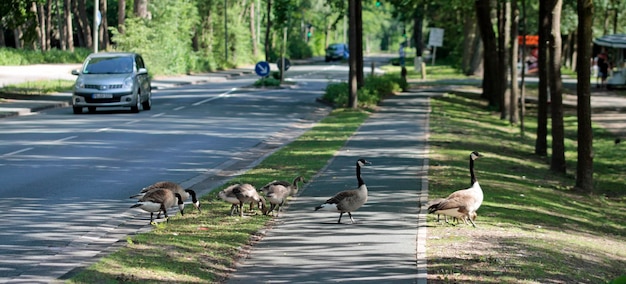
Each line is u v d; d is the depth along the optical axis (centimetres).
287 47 14175
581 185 2498
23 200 1836
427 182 2131
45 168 2330
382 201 1847
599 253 1534
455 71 9675
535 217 1847
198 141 3109
